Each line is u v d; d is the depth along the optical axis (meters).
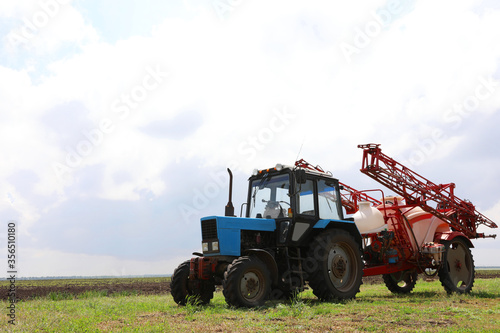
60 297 10.94
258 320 5.95
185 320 6.05
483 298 9.05
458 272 10.48
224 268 7.63
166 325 5.52
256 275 7.41
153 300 9.43
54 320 6.04
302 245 8.36
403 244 10.30
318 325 5.47
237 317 6.18
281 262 8.23
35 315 6.59
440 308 7.05
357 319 5.96
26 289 18.58
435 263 10.03
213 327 5.37
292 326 5.42
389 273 10.24
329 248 8.29
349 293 8.52
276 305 7.46
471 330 5.04
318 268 8.13
